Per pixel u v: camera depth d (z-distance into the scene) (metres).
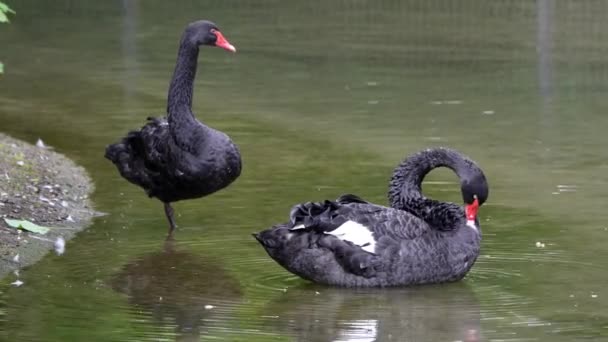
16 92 20.70
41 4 33.25
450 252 10.66
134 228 12.68
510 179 14.48
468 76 21.84
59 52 25.36
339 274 10.53
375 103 19.44
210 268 11.24
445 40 26.06
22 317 9.73
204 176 12.55
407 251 10.49
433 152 11.22
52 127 17.70
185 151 12.58
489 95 20.05
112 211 13.37
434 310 9.95
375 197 13.62
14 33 28.25
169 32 28.06
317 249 10.57
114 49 25.70
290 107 19.14
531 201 13.47
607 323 9.54
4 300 10.20
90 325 9.55
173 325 9.57
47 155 15.74
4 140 16.27
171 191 12.80
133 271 11.12
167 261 11.45
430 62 23.39
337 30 27.91
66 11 32.00
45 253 11.73
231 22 29.41
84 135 17.17
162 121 13.16
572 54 23.77
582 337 9.20
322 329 9.48
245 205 13.42
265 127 17.59
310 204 10.76
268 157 15.70
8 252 11.65
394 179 11.40
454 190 14.05
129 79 21.97
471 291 10.48
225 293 10.49
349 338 9.26
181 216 13.12
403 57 24.03
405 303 10.16
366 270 10.47
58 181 14.45
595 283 10.62
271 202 13.52
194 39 13.03
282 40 26.44
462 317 9.73
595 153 15.82
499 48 24.80
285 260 10.71
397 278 10.52
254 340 9.20
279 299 10.31
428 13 30.38
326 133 17.16
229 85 21.14
